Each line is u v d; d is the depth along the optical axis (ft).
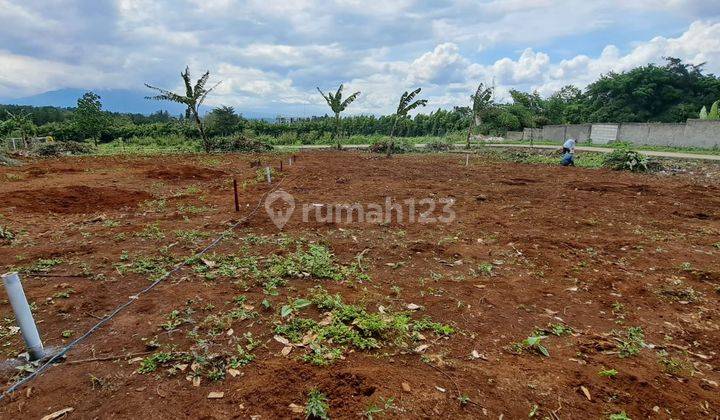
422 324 12.13
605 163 55.11
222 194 33.30
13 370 9.77
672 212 28.19
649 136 88.33
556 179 44.21
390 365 10.16
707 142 77.87
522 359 10.64
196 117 78.13
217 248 18.95
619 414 8.52
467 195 34.14
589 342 11.57
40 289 14.17
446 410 8.59
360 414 8.32
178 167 50.39
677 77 117.50
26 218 24.50
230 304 13.12
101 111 118.62
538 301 14.14
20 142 96.94
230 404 8.59
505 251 19.34
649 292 15.01
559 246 20.24
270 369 9.78
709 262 18.22
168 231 21.77
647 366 10.54
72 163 56.70
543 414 8.57
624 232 23.15
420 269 16.89
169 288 14.28
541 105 148.25
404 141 114.01
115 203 29.32
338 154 79.87
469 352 10.91
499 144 106.11
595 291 15.06
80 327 11.67
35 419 8.14
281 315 12.36
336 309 12.70
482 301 13.94
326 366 9.96
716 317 13.29
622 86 119.55
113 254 17.90
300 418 8.18
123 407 8.49
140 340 11.00
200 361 9.98
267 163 58.54
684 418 8.63
